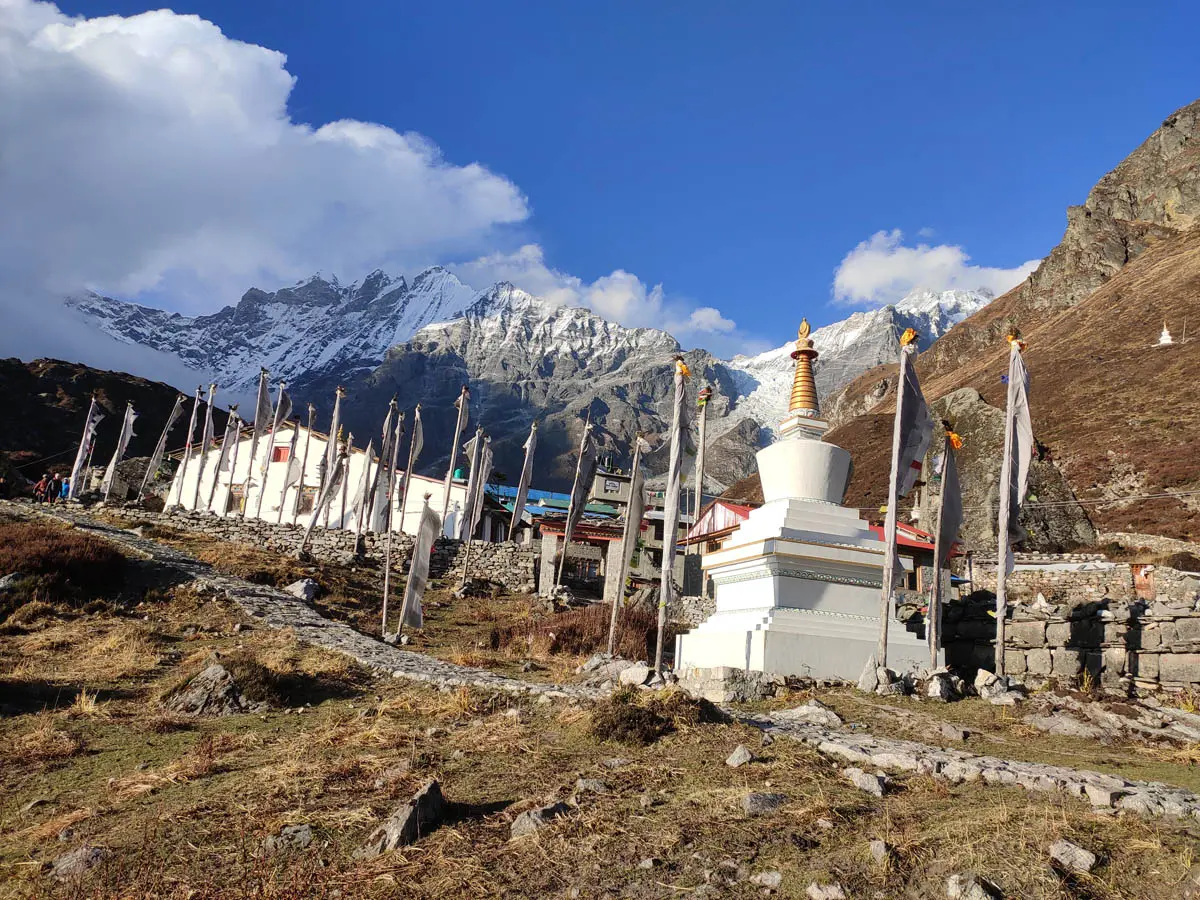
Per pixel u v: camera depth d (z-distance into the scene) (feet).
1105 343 309.42
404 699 44.01
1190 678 47.39
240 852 23.07
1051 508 179.42
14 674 51.42
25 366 322.14
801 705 40.50
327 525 128.36
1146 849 18.90
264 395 139.33
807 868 19.26
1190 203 434.71
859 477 286.25
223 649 61.52
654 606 109.91
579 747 31.58
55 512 109.81
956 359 499.10
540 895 19.26
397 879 20.36
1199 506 173.58
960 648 62.69
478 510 115.03
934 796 24.12
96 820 27.27
